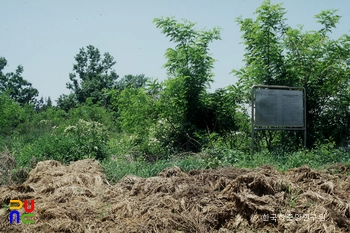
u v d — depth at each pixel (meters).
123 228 6.82
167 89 14.36
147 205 7.67
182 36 14.97
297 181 8.70
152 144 14.17
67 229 6.84
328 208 7.20
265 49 14.75
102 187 9.13
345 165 10.68
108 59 39.69
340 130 14.38
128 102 14.73
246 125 15.22
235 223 7.05
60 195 8.40
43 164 10.58
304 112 13.95
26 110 26.48
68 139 12.71
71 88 38.47
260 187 7.72
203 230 6.77
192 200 7.59
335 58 14.63
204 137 14.45
